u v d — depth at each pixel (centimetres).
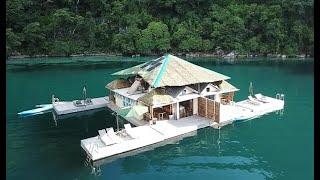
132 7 10212
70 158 3325
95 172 3089
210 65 8119
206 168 3156
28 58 9031
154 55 9594
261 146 3588
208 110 4191
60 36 9638
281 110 4725
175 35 9569
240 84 6228
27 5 9519
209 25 9700
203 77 4497
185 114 4297
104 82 6397
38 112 4656
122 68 7694
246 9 9725
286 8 9450
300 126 4122
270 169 3117
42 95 5531
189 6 10219
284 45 9406
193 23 9938
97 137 3622
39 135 3878
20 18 9319
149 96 4131
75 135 3878
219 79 4616
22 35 9062
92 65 8062
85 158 3331
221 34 9462
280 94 5538
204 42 9469
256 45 9231
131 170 3138
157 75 4338
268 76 6869
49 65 8031
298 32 9244
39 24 9238
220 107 4278
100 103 4831
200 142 3703
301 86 6053
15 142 3684
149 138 3594
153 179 2977
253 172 3072
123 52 9594
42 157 3341
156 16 10319
